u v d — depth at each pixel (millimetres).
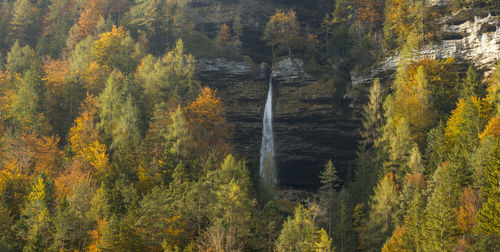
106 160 62656
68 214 46000
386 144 68562
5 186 56562
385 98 80750
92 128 71125
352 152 89500
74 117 80500
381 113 80125
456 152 50562
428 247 38438
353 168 89000
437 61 76250
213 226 43188
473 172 46250
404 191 53219
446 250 37062
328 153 90312
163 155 64688
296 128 91375
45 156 65875
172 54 91312
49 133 76875
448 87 75000
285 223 48531
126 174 61062
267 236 51281
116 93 77688
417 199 45938
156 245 45062
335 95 89688
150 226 44781
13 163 61219
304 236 47156
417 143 65375
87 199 51281
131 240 43156
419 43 80562
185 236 46406
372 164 72500
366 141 80500
